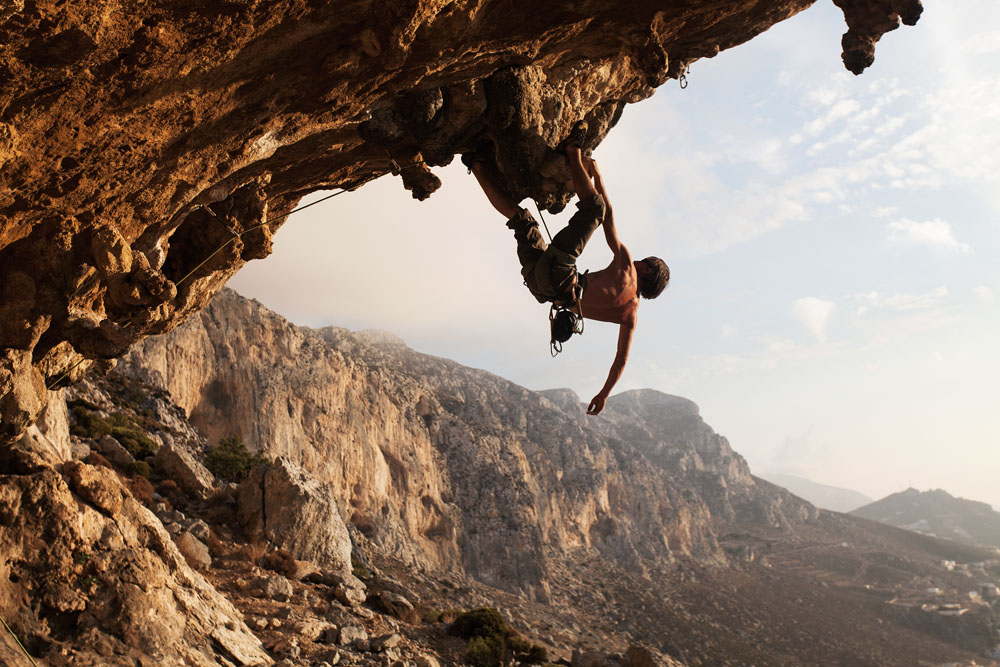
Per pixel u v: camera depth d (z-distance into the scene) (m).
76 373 7.65
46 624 8.98
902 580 178.38
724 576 149.50
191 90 4.67
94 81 4.14
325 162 7.88
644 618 106.25
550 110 6.85
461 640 21.47
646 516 149.12
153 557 10.99
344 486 82.19
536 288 6.03
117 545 10.23
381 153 8.06
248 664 11.65
